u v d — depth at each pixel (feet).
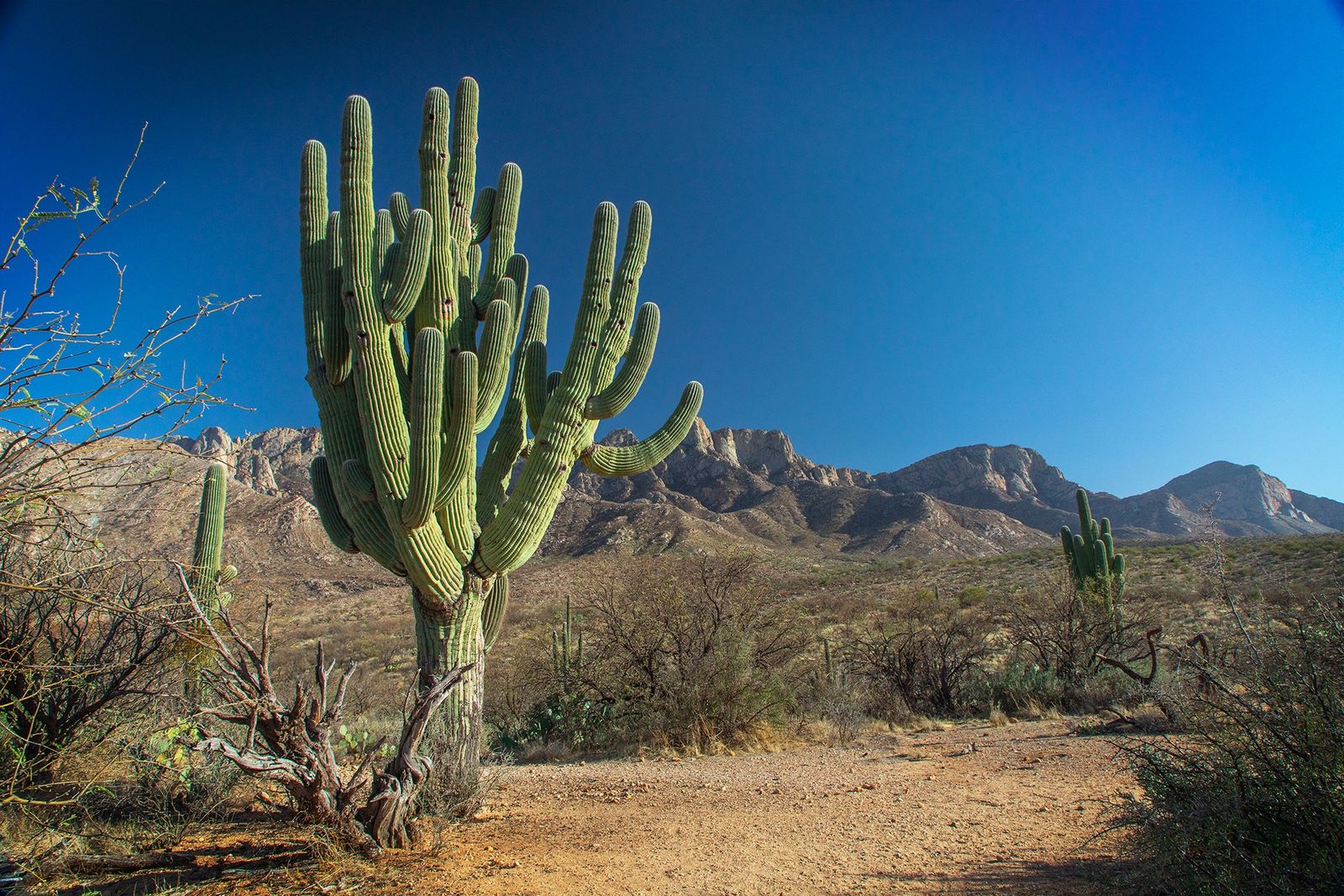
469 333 23.82
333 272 21.44
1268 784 11.15
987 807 19.52
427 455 19.29
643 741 35.22
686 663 36.45
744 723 34.68
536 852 16.39
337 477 21.71
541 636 44.93
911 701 42.42
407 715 18.49
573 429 22.80
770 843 17.01
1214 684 12.39
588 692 39.37
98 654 18.13
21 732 17.52
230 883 14.23
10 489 10.54
